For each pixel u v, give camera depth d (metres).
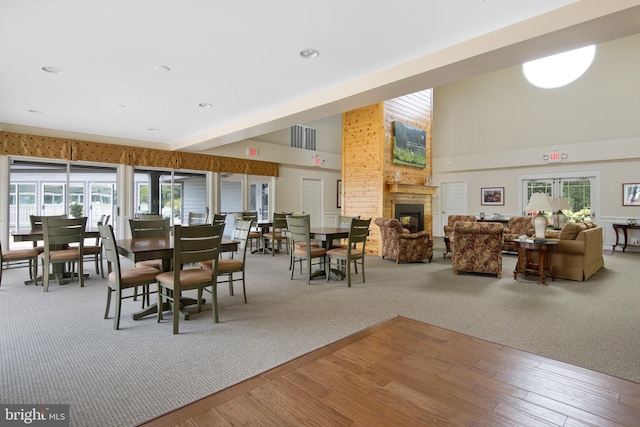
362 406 1.41
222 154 7.97
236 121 5.55
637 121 7.60
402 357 1.87
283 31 2.77
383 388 1.55
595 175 8.25
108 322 2.95
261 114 5.07
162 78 3.75
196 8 2.43
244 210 8.65
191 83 3.91
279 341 2.57
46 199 6.32
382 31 2.76
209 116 5.30
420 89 3.67
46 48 3.02
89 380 1.99
